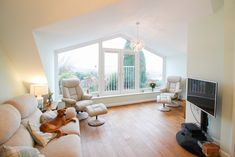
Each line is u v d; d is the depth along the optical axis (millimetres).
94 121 3615
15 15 2092
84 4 2051
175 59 5781
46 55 3404
